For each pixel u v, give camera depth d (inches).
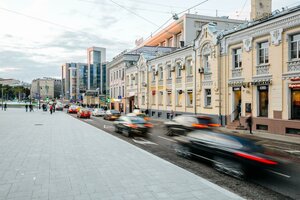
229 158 293.0
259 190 242.1
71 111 1891.0
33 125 831.1
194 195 208.5
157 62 1358.3
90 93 3363.7
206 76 961.5
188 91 1087.6
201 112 987.9
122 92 1934.1
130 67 1754.4
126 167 296.7
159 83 1342.3
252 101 763.4
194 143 362.6
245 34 784.9
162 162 322.0
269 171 258.7
